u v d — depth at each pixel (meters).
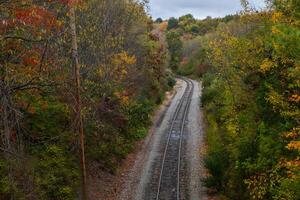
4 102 12.32
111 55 23.98
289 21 15.20
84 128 21.86
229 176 19.41
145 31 38.94
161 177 23.02
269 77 16.42
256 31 18.55
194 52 100.81
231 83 19.69
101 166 22.81
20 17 12.45
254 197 14.91
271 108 16.19
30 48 14.70
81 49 21.50
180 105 47.56
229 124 19.48
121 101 28.03
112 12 26.91
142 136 32.19
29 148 16.89
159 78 54.12
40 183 15.69
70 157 19.58
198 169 24.20
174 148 29.14
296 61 13.23
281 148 14.62
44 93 18.80
